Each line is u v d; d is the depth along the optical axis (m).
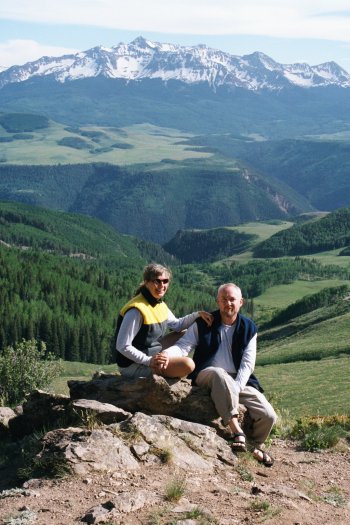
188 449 9.41
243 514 7.58
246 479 9.12
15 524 6.77
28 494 7.57
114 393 10.72
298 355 98.44
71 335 171.88
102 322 195.75
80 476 8.09
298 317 142.75
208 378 10.46
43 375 37.12
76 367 140.00
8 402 24.00
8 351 37.09
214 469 9.23
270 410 10.67
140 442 9.06
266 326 162.75
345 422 13.25
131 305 10.48
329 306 143.38
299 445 11.93
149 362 10.36
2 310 184.75
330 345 100.69
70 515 7.08
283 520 7.55
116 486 7.90
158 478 8.33
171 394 10.43
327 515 8.09
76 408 9.98
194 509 7.29
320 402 57.16
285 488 8.78
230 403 10.24
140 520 7.02
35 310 194.62
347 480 9.85
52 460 8.30
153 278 10.49
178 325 11.03
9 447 10.02
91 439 8.69
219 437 10.19
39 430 10.80
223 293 10.73
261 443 10.74
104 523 6.86
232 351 10.81
